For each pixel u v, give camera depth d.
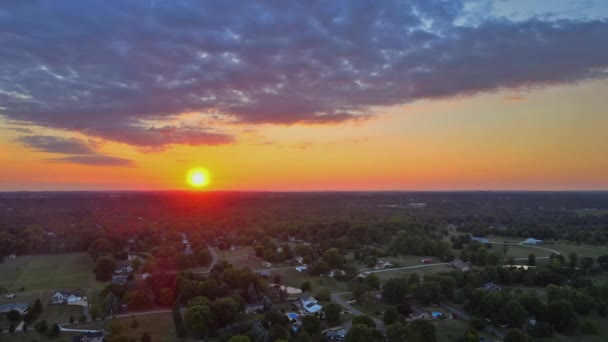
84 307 195.38
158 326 172.25
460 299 199.12
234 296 192.75
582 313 183.00
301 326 162.12
